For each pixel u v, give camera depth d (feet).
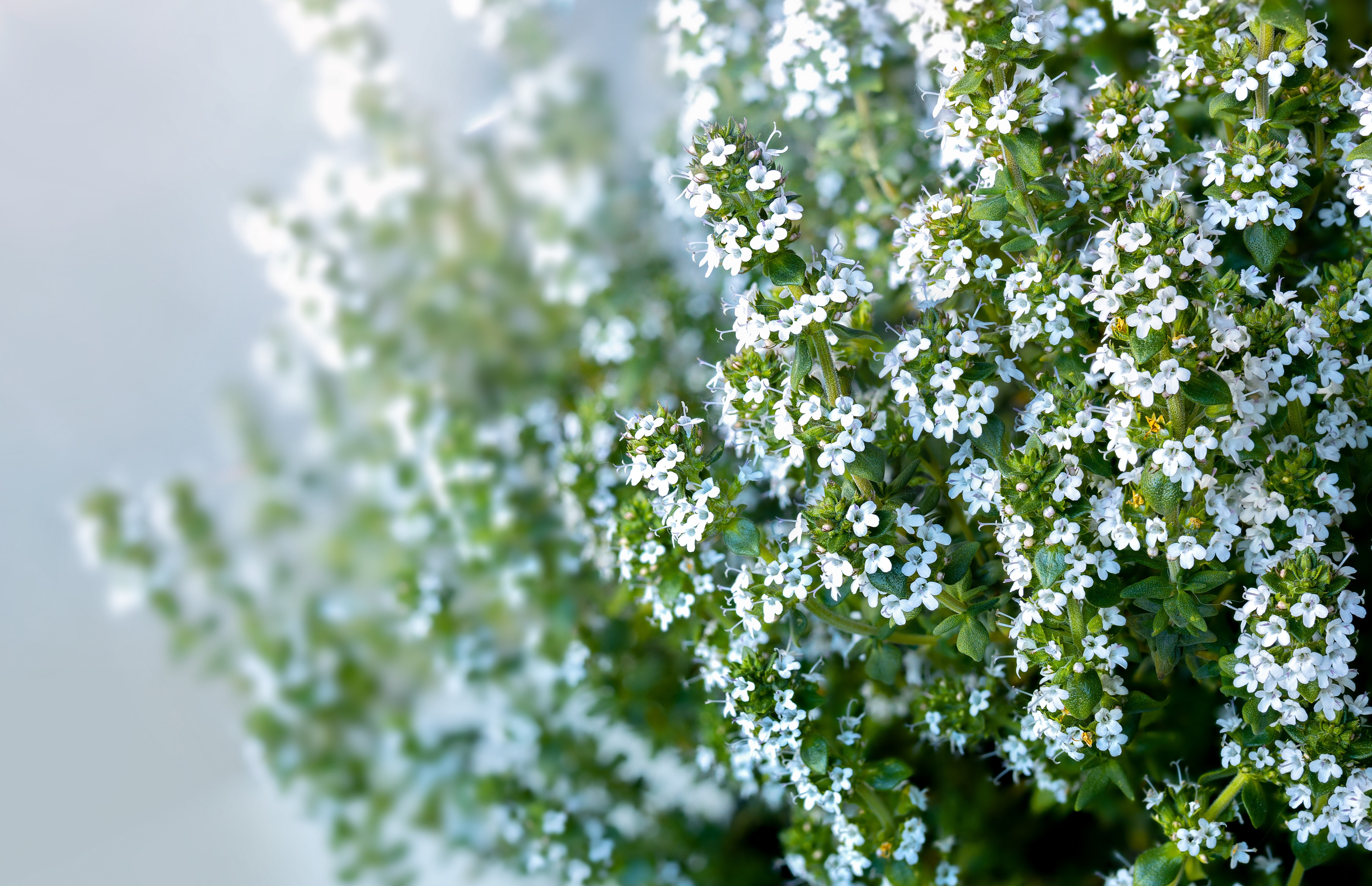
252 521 1.65
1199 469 1.26
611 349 1.58
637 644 1.54
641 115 1.66
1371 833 1.27
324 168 1.61
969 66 1.27
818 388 1.28
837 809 1.34
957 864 1.43
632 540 1.40
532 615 1.57
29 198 1.69
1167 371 1.23
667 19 1.51
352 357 1.61
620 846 1.54
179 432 1.78
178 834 1.79
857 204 1.49
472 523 1.55
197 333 1.79
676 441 1.30
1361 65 1.28
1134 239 1.22
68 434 1.74
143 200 1.74
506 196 1.65
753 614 1.32
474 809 1.59
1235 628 1.33
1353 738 1.27
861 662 1.46
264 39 1.72
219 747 1.87
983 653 1.30
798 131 1.51
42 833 1.75
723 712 1.41
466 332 1.65
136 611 1.68
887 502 1.28
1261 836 1.37
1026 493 1.27
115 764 1.80
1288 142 1.29
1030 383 1.35
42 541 1.73
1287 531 1.28
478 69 1.71
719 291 1.55
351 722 1.64
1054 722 1.30
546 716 1.59
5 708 1.74
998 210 1.29
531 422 1.61
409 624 1.57
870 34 1.48
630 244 1.65
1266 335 1.27
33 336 1.71
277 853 1.74
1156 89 1.34
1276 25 1.27
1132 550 1.29
